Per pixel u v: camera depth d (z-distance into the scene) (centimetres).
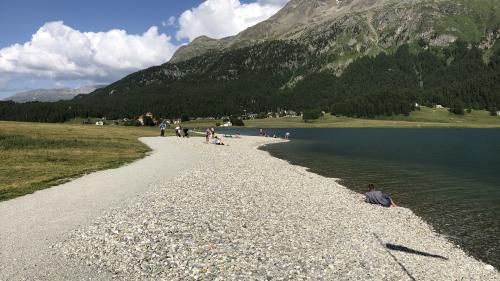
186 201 2505
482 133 15825
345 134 15488
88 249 1593
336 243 1888
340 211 2584
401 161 5712
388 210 2684
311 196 3031
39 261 1470
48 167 3809
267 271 1454
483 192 3347
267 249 1698
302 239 1895
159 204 2377
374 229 2203
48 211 2170
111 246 1625
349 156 6494
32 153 4741
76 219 2006
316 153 7069
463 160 5819
